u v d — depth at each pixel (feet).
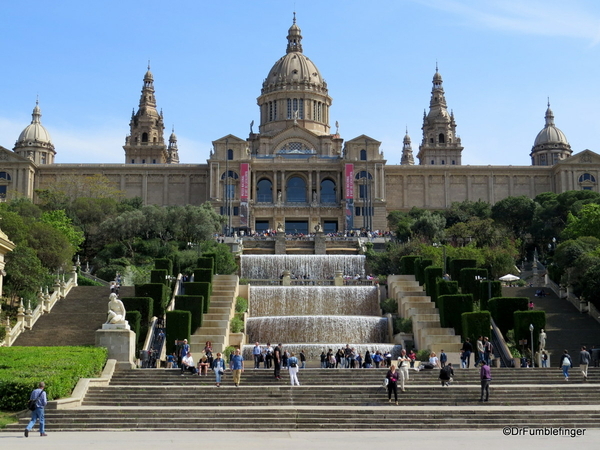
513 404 145.18
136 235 397.80
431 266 265.95
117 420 128.26
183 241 403.75
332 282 328.90
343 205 519.19
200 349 218.59
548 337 228.22
